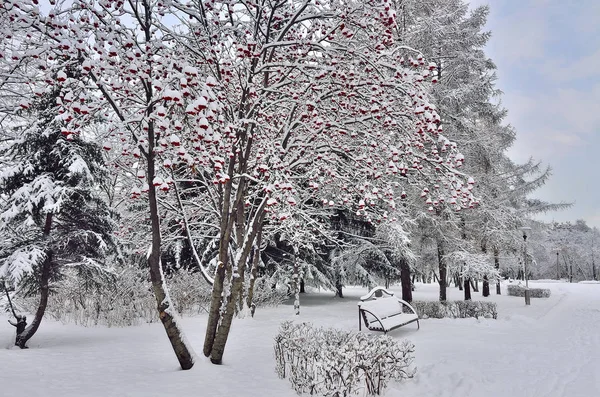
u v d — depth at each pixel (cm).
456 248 1658
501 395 512
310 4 665
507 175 2094
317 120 645
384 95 651
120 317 1228
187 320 1284
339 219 1827
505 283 4934
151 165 606
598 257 6556
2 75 557
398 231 1321
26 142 1003
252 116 727
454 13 1631
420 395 513
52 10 494
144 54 567
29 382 559
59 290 1328
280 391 525
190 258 1809
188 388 530
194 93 504
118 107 568
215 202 840
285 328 659
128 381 570
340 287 2178
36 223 991
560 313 1564
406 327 1099
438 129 566
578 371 636
